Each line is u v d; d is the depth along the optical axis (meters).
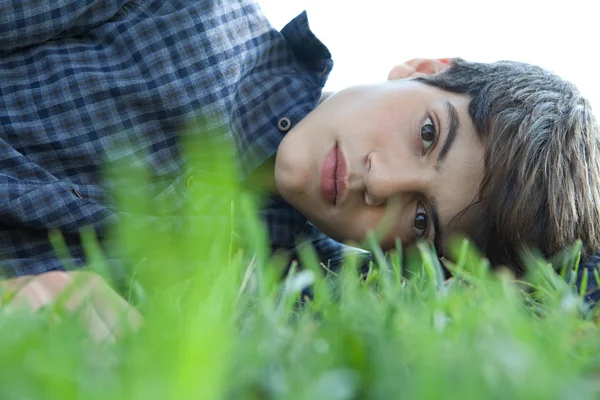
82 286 0.59
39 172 1.25
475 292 0.66
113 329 0.48
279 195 1.56
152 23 1.38
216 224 1.16
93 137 1.31
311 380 0.35
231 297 0.55
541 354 0.38
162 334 0.40
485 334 0.43
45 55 1.33
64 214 1.24
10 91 1.30
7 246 1.25
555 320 0.51
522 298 0.78
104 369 0.34
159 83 1.35
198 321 0.35
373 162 1.33
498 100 1.35
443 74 1.48
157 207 1.33
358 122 1.38
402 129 1.36
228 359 0.35
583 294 0.77
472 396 0.30
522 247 1.30
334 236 1.48
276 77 1.57
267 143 1.50
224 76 1.42
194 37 1.40
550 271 0.78
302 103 1.55
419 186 1.32
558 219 1.29
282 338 0.44
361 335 0.41
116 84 1.33
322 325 0.52
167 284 0.61
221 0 1.46
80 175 1.31
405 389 0.33
